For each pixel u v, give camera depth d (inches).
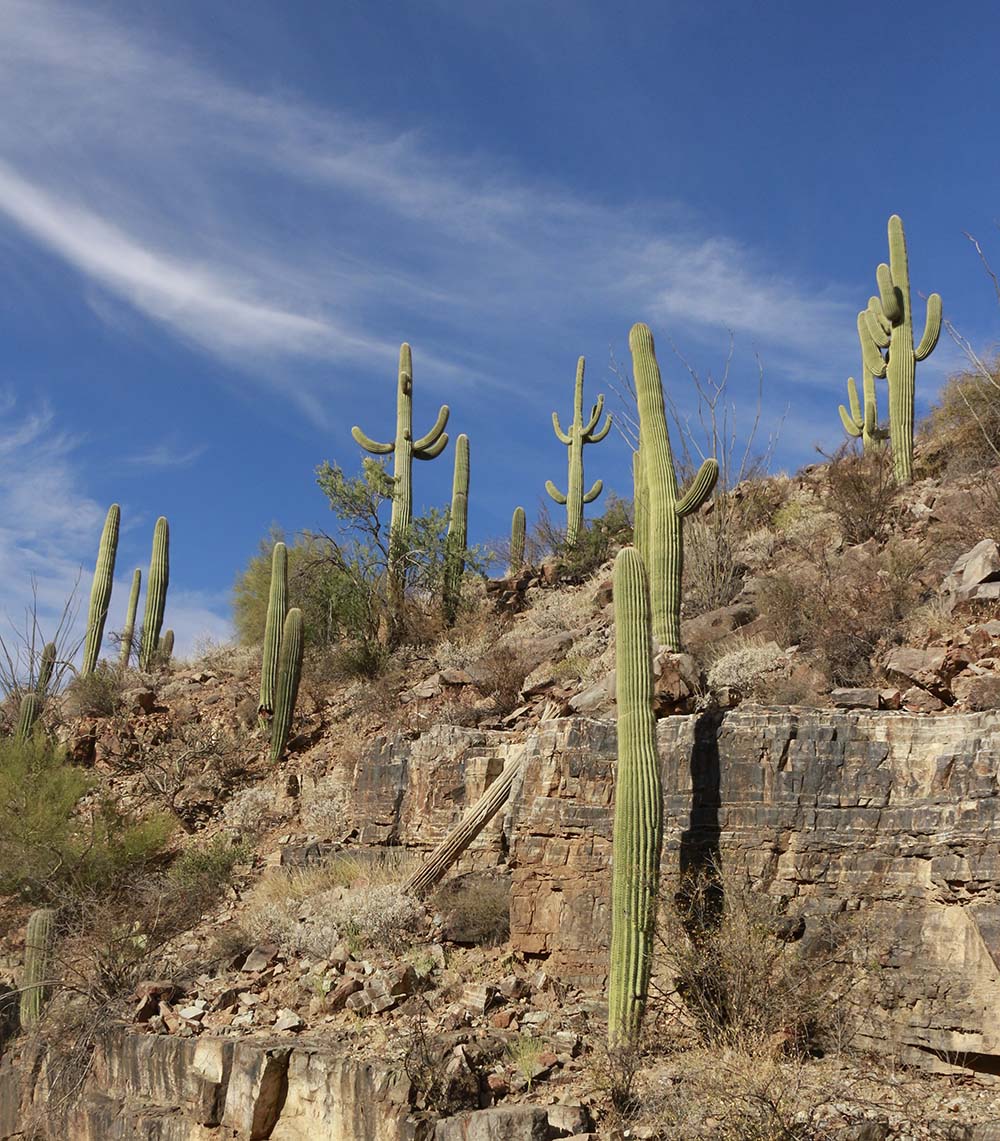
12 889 634.8
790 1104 320.8
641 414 592.4
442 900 505.4
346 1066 378.9
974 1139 306.2
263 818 682.8
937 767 382.6
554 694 621.0
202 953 526.0
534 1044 382.3
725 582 702.5
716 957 378.3
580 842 455.8
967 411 766.5
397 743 607.2
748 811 415.2
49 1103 460.1
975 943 352.8
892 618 540.4
